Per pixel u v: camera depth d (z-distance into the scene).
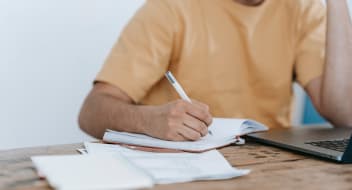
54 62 1.74
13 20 1.66
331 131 1.13
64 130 1.79
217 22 1.34
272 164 0.75
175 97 1.34
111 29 1.81
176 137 0.89
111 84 1.19
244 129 1.03
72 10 1.74
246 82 1.37
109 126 1.06
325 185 0.62
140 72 1.22
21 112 1.72
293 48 1.40
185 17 1.32
